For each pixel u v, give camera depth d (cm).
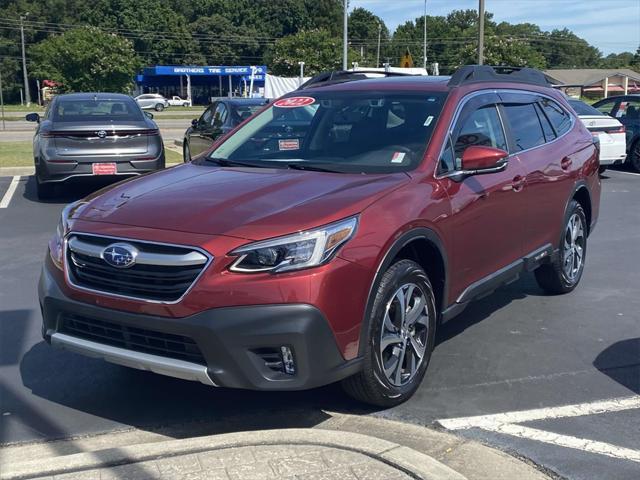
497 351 518
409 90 517
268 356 357
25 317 586
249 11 10519
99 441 387
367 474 325
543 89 631
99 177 1048
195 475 324
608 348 525
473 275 484
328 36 6334
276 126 526
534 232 567
